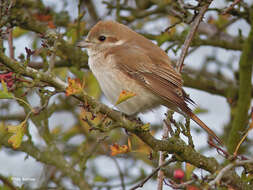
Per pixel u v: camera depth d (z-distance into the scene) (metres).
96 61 10.42
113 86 10.03
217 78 13.84
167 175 8.41
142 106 10.01
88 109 7.12
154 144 7.66
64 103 12.88
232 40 13.54
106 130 7.19
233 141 10.59
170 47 12.08
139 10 13.46
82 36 12.84
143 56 10.05
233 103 12.62
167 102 9.98
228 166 6.26
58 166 10.45
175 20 12.30
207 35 13.87
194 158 7.80
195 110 10.83
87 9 13.45
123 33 10.70
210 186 6.04
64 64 12.20
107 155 11.42
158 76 9.83
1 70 7.09
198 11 10.05
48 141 10.70
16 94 10.39
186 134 7.92
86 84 10.84
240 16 11.84
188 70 13.66
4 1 8.59
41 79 6.97
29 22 11.36
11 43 10.19
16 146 6.94
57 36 8.27
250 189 7.64
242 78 10.93
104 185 11.34
